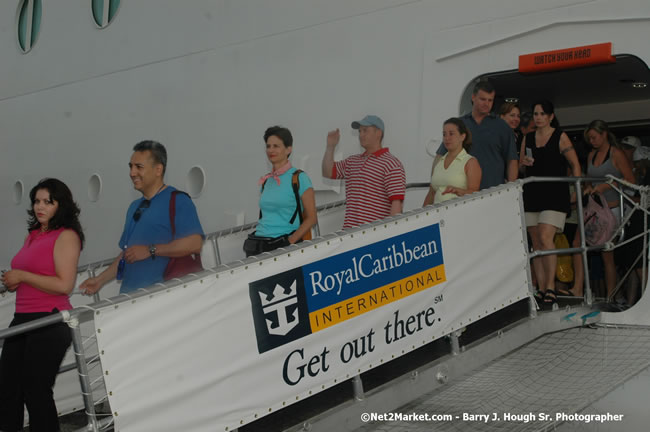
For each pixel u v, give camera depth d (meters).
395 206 5.64
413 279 4.73
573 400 4.76
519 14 7.11
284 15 8.82
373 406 4.47
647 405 5.07
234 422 3.83
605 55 6.59
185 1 9.83
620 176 7.25
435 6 7.66
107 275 4.97
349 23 8.27
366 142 5.77
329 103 8.42
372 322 4.48
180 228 4.61
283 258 4.06
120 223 10.84
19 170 12.66
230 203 9.35
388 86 7.98
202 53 9.63
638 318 6.09
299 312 4.12
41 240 4.03
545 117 6.46
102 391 5.17
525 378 5.24
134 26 10.51
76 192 11.53
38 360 3.92
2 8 12.99
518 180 5.60
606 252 7.13
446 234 4.97
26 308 3.97
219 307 3.79
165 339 3.60
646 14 6.41
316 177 8.45
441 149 6.44
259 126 9.05
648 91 10.65
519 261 5.53
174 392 3.61
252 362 3.91
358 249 4.43
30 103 12.39
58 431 4.00
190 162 9.77
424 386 4.78
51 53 11.94
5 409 4.11
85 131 11.34
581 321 6.02
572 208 7.44
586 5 6.73
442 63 7.61
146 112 10.34
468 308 5.09
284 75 8.82
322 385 4.22
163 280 4.67
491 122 6.33
